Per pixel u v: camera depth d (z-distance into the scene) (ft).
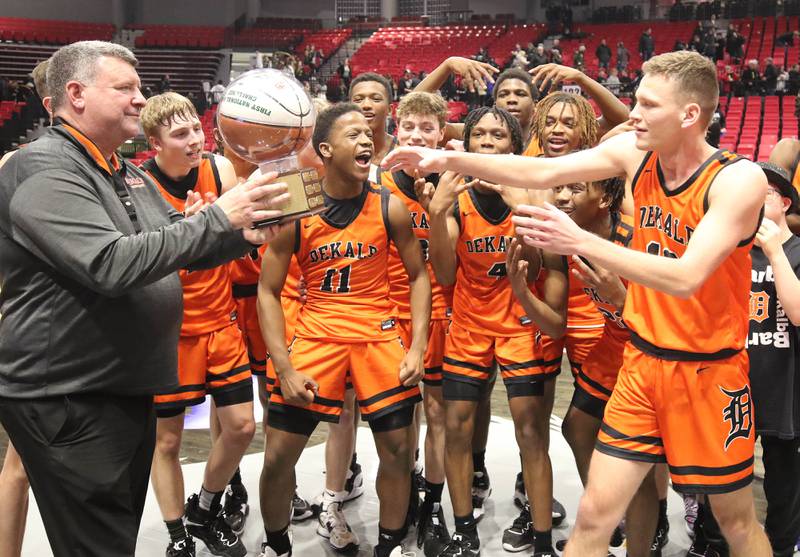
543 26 74.79
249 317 12.25
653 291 8.01
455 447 10.62
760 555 8.39
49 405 7.29
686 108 7.30
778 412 9.44
